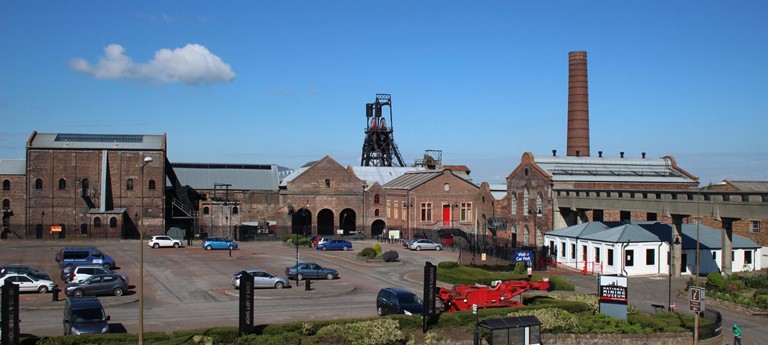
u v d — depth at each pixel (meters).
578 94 93.81
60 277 54.06
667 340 36.91
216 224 99.12
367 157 134.12
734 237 64.44
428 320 35.19
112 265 59.66
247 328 32.00
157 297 45.44
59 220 91.88
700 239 63.16
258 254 73.81
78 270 47.66
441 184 98.75
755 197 52.31
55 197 91.81
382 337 32.44
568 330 36.31
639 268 60.62
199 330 31.70
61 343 29.38
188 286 50.12
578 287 53.28
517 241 82.31
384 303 39.16
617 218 76.56
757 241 73.12
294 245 84.19
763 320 44.94
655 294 51.47
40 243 84.00
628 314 39.66
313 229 102.19
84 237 92.06
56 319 37.50
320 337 32.25
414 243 80.75
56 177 92.06
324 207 102.81
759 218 50.97
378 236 99.31
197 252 74.94
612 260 60.34
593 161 82.94
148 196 94.50
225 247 78.50
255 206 111.38
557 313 36.84
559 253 68.00
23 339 29.11
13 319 28.27
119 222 91.88
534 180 78.38
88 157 93.06
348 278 55.94
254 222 109.88
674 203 58.75
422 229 96.06
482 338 34.00
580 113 93.75
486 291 39.91
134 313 39.91
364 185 105.69
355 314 40.19
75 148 92.38
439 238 87.12
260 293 46.56
